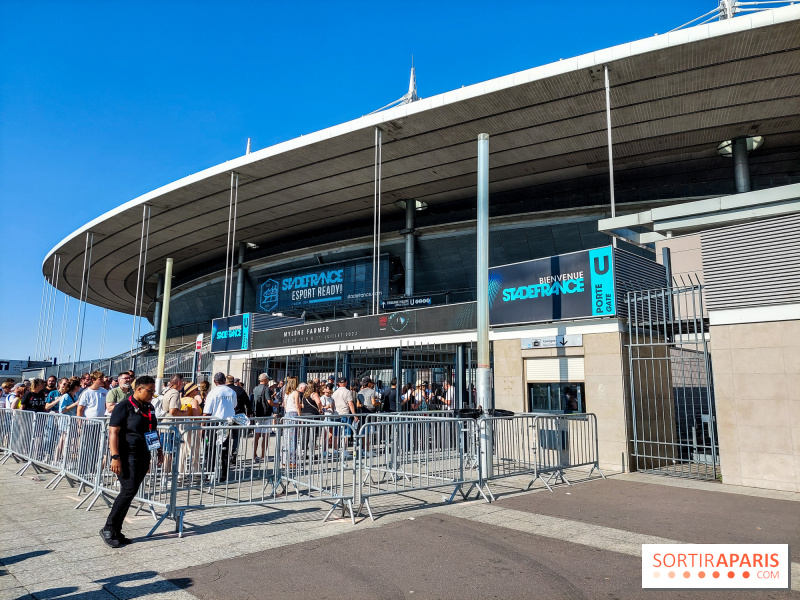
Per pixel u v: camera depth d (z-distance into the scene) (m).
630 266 11.71
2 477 9.63
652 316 12.23
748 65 19.22
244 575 4.61
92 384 10.16
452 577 4.60
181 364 32.50
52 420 9.13
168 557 5.09
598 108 22.38
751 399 9.20
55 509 7.07
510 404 12.65
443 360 20.62
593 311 11.22
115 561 4.96
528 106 22.44
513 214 30.36
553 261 12.16
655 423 11.62
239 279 44.16
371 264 36.12
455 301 34.41
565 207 29.80
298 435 7.71
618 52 19.03
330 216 36.62
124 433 5.59
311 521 6.55
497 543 5.61
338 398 12.74
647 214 15.08
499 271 13.27
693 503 7.67
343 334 20.12
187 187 31.38
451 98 22.27
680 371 14.04
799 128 23.38
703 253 10.13
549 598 4.16
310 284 39.22
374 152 27.08
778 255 9.13
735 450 9.29
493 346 13.20
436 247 34.09
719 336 9.72
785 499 8.00
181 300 52.19
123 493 5.47
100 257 46.75
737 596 4.23
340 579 4.53
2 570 4.69
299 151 26.92
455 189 31.72
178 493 8.04
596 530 6.14
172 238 41.41
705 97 21.30
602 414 10.97
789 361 8.85
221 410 9.72
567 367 11.84
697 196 27.33
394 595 4.19
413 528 6.21
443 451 8.38
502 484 9.19
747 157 24.41
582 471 10.50
